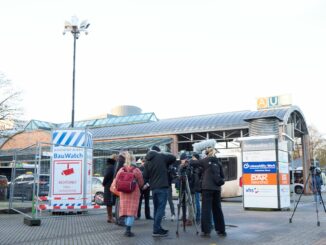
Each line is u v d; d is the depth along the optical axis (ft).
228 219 38.42
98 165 48.16
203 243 24.88
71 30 81.66
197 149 40.93
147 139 123.24
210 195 27.84
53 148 44.37
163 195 28.12
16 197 45.32
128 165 29.12
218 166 28.50
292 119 108.27
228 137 116.47
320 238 26.50
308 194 104.99
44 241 26.32
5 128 102.22
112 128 139.74
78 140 46.19
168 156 28.78
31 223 34.88
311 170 37.93
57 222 37.93
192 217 33.99
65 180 44.21
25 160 43.86
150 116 158.92
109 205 37.37
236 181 76.18
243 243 24.71
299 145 124.77
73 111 81.30
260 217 40.47
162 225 34.55
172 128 120.67
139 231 31.12
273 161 49.75
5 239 27.25
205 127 114.21
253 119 68.64
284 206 49.80
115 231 31.17
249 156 51.55
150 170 28.43
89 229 32.50
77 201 44.29
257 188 50.60
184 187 30.76
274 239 26.09
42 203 42.29
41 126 171.22
